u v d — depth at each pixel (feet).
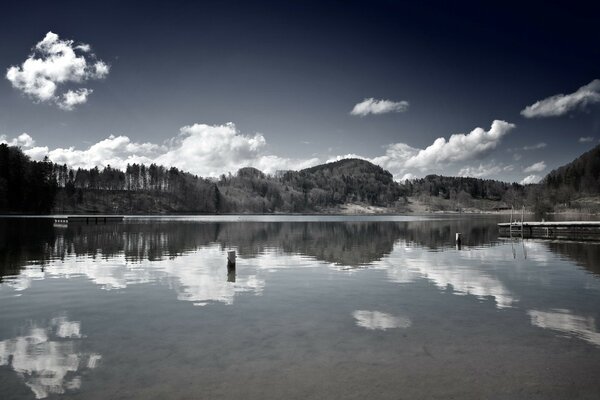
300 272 68.80
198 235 164.66
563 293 50.96
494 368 26.45
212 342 31.71
